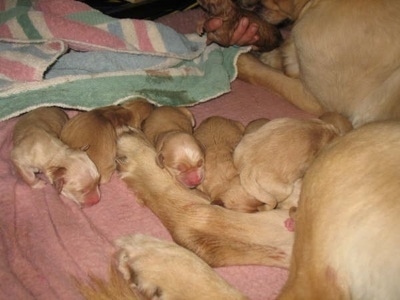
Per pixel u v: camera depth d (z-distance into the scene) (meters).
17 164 0.63
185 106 0.81
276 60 0.91
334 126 0.68
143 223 0.63
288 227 0.60
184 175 0.64
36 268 0.55
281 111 0.86
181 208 0.62
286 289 0.51
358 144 0.51
